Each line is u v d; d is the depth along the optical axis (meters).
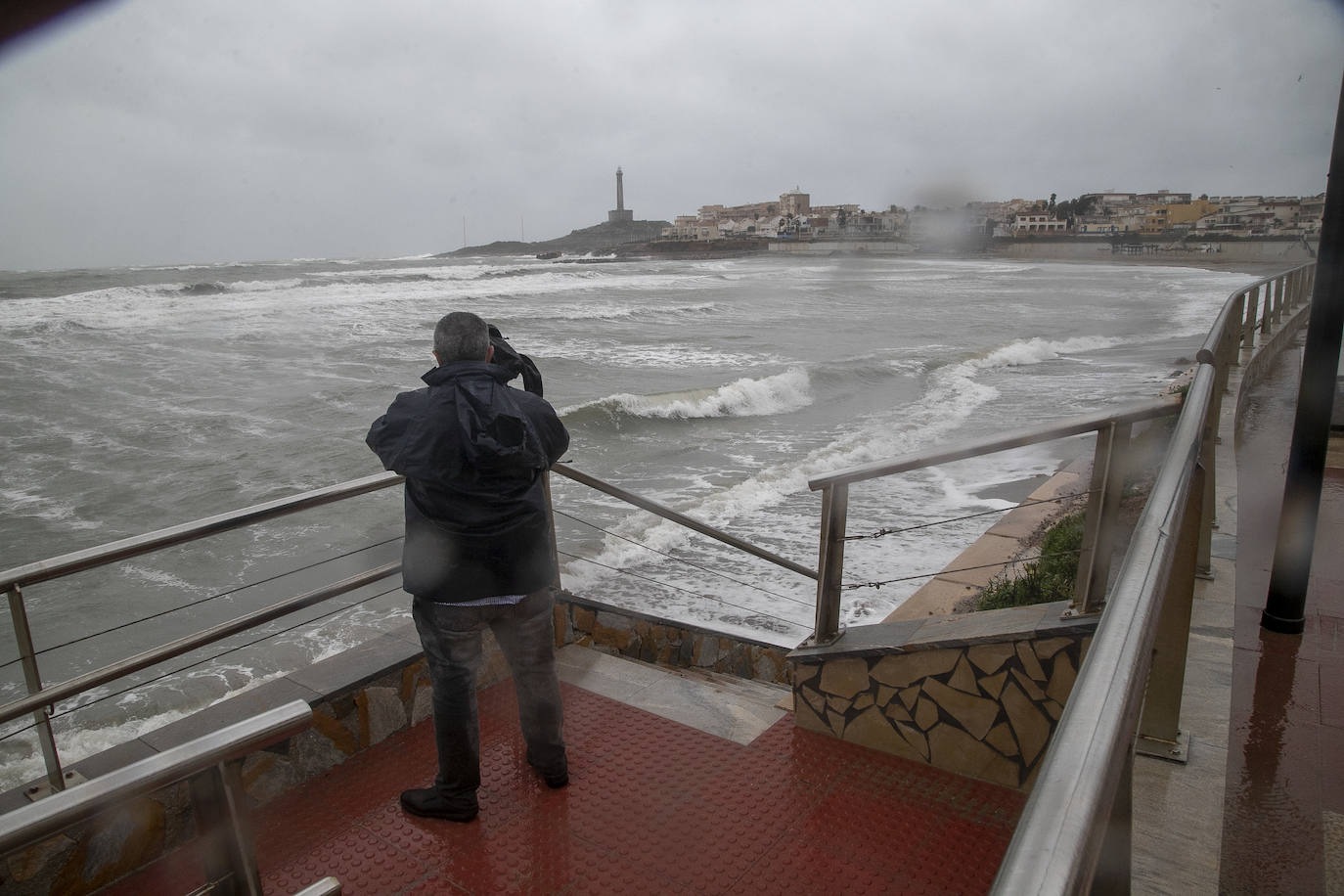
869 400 21.22
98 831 2.62
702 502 11.85
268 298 49.50
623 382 23.61
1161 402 2.60
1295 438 3.65
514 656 3.03
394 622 8.10
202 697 6.80
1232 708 3.21
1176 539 1.54
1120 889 1.03
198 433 17.05
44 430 17.22
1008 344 28.50
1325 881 2.33
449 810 2.97
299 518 11.61
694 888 2.66
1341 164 3.44
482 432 2.63
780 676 5.85
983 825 2.90
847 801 3.05
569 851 2.84
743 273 93.81
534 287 63.91
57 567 2.54
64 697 2.64
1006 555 6.13
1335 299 3.52
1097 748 0.89
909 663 3.19
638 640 4.87
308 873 2.75
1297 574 3.75
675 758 3.38
